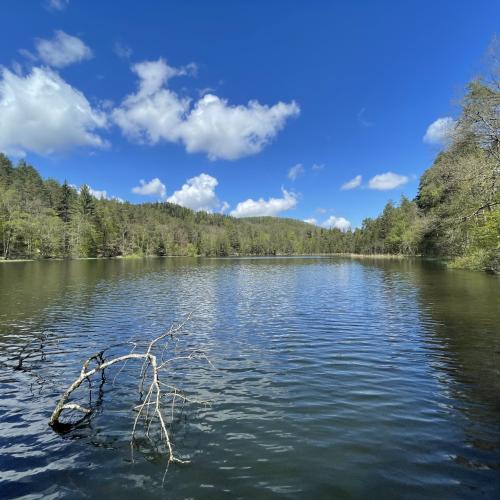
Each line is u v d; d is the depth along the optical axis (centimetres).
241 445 651
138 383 981
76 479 571
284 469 577
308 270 5838
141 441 680
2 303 2322
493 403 794
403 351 1205
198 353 1243
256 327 1638
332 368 1062
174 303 2356
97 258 10600
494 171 1945
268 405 818
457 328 1473
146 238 13588
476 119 2008
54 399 885
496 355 1126
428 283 3061
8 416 795
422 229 5566
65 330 1602
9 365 1138
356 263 7938
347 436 672
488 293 2327
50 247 8938
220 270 6006
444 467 571
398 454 609
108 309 2127
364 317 1795
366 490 523
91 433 715
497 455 599
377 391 880
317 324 1669
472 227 3662
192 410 802
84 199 11362
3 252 8138
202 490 532
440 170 3006
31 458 632
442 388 885
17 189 10538
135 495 527
